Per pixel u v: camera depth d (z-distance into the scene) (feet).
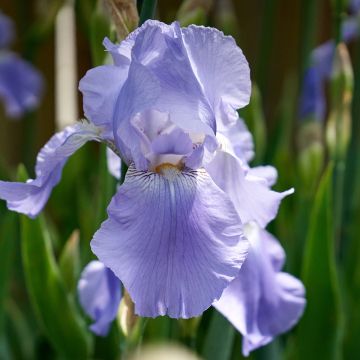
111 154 2.23
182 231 1.96
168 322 2.47
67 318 2.45
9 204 2.04
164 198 1.98
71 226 3.01
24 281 3.28
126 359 2.12
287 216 3.13
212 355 2.44
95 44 2.39
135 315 2.11
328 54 3.59
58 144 2.07
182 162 2.04
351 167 3.06
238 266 1.96
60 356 2.66
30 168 3.65
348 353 2.73
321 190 2.52
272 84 4.73
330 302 2.56
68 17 2.89
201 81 2.04
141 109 1.97
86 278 2.26
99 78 2.02
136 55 1.98
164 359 1.72
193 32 2.02
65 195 3.00
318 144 2.89
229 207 2.00
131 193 1.98
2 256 2.70
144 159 2.01
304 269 2.56
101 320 2.22
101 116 2.03
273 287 2.21
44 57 4.50
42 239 2.42
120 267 1.93
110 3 2.08
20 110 3.83
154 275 1.93
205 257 1.95
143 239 1.94
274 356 2.56
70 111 2.80
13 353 3.04
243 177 2.09
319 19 4.75
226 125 2.07
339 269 2.85
